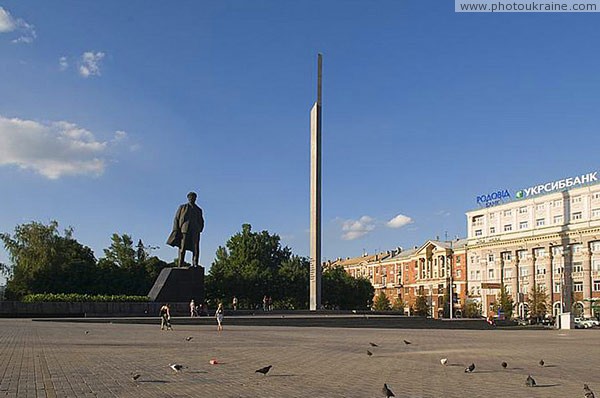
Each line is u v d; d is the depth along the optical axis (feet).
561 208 356.59
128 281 279.69
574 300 341.41
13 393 41.83
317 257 194.59
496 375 54.44
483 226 413.18
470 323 185.68
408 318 175.63
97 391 42.70
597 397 42.22
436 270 451.94
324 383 47.91
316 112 197.77
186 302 184.55
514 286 380.99
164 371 54.03
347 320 166.61
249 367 58.13
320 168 196.95
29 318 167.43
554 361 69.46
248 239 346.33
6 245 259.60
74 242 286.46
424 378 51.78
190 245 190.19
